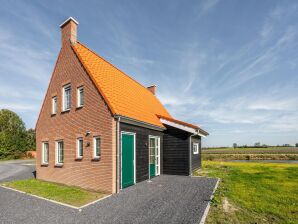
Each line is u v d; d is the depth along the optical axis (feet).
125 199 29.48
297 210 23.68
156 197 30.09
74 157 40.16
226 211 23.56
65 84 44.68
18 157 151.33
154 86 78.28
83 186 37.50
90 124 37.52
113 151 33.58
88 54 46.09
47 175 46.93
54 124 46.50
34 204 28.19
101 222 21.58
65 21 46.65
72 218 22.88
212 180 42.73
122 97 42.45
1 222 22.25
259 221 20.67
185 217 22.26
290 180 42.86
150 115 49.52
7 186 41.29
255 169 63.16
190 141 50.01
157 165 49.80
